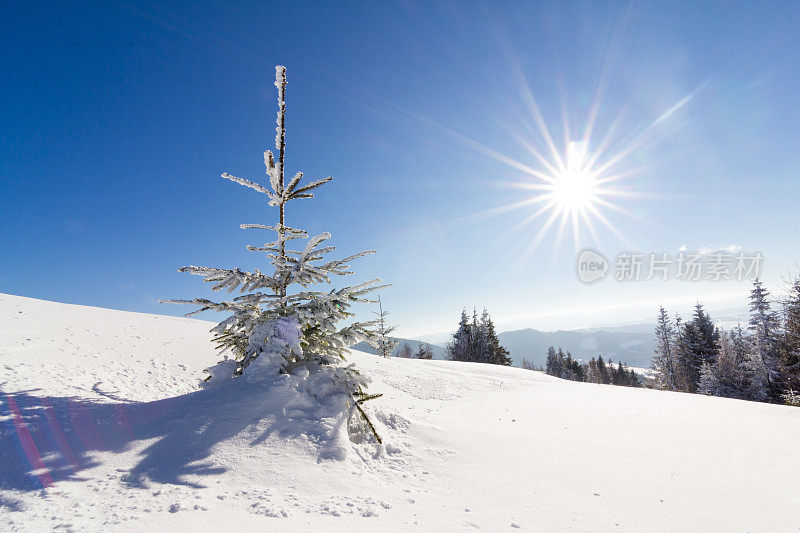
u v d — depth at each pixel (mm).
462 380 11312
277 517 2311
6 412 3824
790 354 29406
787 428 6094
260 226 5020
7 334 7355
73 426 3547
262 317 5004
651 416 7055
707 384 35375
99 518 2078
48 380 5383
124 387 5844
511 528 2496
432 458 4066
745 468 4043
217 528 2080
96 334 8867
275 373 4566
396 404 6773
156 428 3551
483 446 4590
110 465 2883
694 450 4742
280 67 5426
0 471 2615
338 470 3311
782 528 2648
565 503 3006
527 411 7277
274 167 5301
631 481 3578
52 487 2447
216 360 8586
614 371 78125
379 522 2428
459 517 2637
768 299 31250
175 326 12000
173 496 2459
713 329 45281
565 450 4609
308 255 5117
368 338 5227
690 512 2893
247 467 3039
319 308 4891
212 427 3562
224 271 4738
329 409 4238
